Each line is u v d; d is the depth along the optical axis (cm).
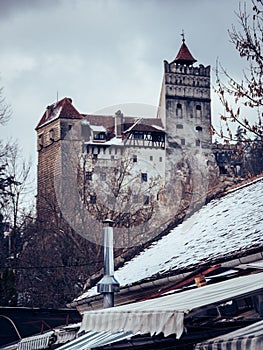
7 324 2194
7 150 5641
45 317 2225
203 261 1650
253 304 1045
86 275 4591
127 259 2333
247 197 2170
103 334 1142
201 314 922
